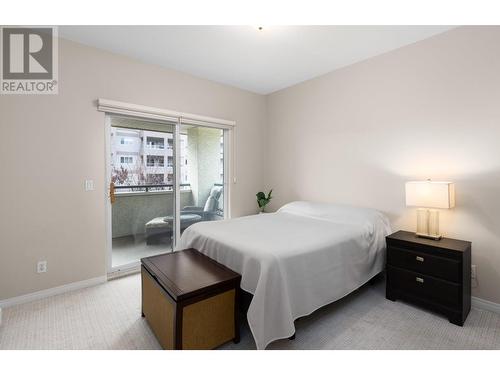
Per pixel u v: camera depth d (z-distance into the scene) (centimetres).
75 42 254
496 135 211
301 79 366
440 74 242
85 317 206
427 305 212
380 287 263
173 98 327
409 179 266
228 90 388
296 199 392
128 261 304
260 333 153
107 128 282
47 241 241
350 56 293
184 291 149
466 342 174
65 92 249
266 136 441
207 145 381
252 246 187
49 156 241
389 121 281
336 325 194
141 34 244
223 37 251
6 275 222
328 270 198
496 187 212
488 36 214
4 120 220
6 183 221
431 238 229
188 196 363
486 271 218
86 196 263
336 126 334
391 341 175
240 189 412
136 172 308
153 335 183
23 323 197
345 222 272
